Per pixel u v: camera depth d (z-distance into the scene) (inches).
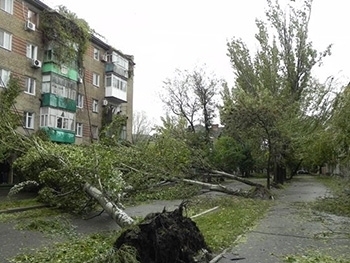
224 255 267.3
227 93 1002.7
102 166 436.5
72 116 1039.6
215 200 597.6
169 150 603.2
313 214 474.9
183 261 229.1
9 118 573.0
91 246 292.7
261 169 1627.7
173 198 642.8
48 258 260.4
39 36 971.9
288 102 904.3
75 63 1071.6
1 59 851.4
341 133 459.5
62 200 499.8
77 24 1029.2
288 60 999.6
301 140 665.0
